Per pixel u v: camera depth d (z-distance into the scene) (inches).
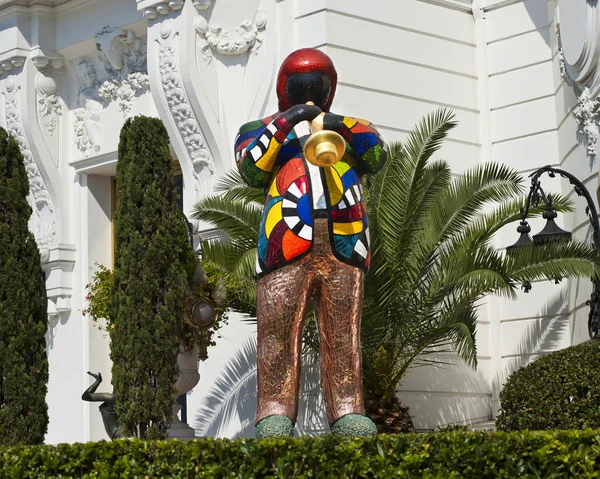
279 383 256.7
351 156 263.9
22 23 552.7
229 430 470.0
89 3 542.3
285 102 274.5
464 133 510.0
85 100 559.8
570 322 475.2
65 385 554.6
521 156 505.7
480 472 231.3
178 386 389.4
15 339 346.6
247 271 403.5
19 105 553.0
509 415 351.9
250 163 260.2
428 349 472.1
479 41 520.7
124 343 338.0
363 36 475.2
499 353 500.1
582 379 339.3
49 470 245.0
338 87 462.6
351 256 257.4
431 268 418.9
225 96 480.4
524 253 402.6
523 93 507.5
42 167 555.5
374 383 422.3
